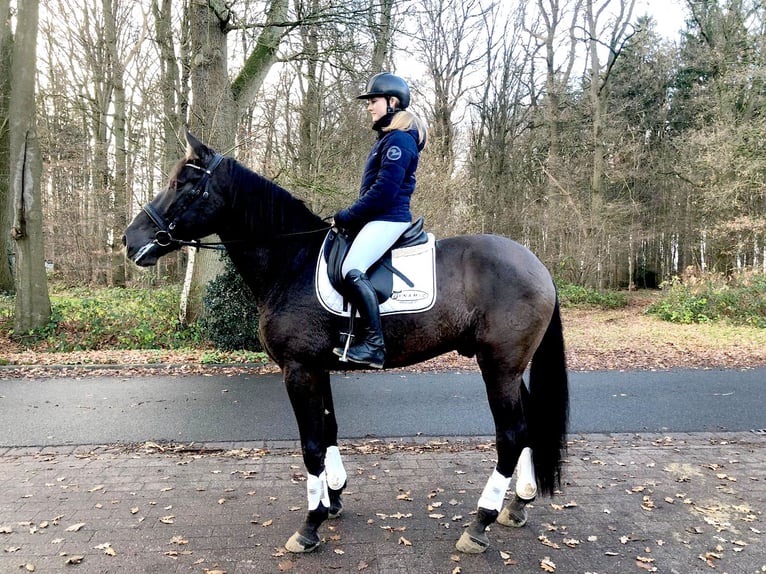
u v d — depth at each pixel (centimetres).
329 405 325
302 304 286
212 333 889
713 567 275
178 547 291
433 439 478
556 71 2350
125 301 1268
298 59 1013
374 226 278
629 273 2559
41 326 991
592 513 336
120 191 1745
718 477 393
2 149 1287
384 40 1036
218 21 959
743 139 1473
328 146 1362
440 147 1556
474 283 288
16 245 988
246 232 297
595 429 514
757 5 1591
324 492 302
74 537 300
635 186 2345
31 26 945
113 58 1675
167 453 441
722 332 1169
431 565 277
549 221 1989
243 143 1012
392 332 283
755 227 1462
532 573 271
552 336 307
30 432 492
